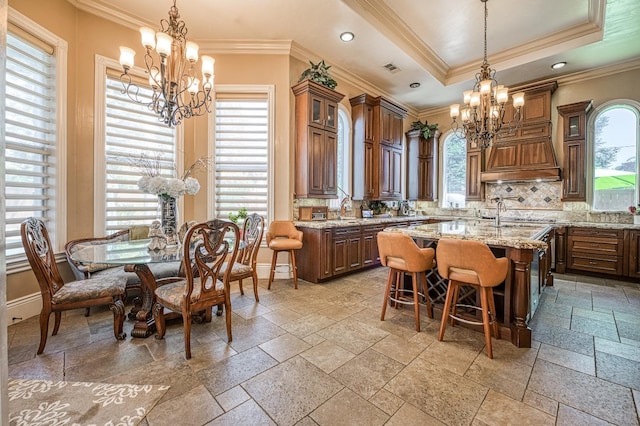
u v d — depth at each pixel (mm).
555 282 3883
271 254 4102
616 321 2613
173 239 2600
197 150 3975
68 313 2787
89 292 2158
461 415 1463
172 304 2076
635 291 3490
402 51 4094
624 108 4387
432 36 3984
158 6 3221
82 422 1392
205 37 3826
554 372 1837
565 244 4375
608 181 4508
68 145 2984
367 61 4383
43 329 2021
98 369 1841
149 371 1824
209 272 2131
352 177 5148
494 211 5621
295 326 2512
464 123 3521
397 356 2029
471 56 4555
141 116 3566
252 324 2547
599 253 4098
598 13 3406
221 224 2191
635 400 1570
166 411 1477
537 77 4766
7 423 715
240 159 4074
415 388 1680
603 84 4480
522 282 2180
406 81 5062
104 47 3256
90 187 3170
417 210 6746
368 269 4672
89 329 2436
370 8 3430
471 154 5719
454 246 2119
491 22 3652
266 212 4078
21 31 2576
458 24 3711
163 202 2607
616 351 2092
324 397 1599
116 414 1447
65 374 1785
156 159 3658
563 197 4641
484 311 2051
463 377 1786
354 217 5238
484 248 1994
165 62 2348
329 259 3896
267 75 4020
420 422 1417
